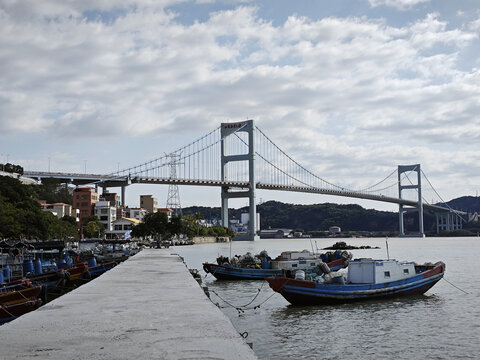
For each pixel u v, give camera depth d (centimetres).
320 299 3312
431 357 2095
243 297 3825
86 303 1145
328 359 2066
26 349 654
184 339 709
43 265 4762
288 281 3231
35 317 928
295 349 2233
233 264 5172
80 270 3825
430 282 3806
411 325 2734
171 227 16475
